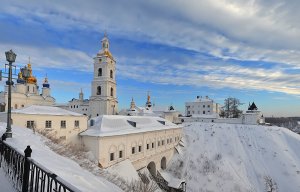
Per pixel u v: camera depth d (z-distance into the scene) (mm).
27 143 17891
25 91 73250
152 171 53406
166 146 59562
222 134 79938
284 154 64750
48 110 36062
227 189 50500
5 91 69000
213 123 94000
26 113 32062
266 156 64688
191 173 56125
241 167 59531
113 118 45531
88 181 12758
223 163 59938
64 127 36344
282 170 58062
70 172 13195
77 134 37969
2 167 10938
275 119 190250
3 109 66062
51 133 32938
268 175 56531
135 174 39062
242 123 99688
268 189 51938
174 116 109812
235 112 125812
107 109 67938
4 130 21844
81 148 35375
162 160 59406
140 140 46594
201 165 59562
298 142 71750
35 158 13500
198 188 51062
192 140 76188
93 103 69062
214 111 133500
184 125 92750
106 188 12773
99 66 69500
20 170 8625
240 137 76875
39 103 75750
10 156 10086
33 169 7789
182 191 47719
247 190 50469
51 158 15602
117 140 39688
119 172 37188
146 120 56938
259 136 76500
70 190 5434
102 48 71750
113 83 71812
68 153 24359
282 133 77875
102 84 68625
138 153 45594
